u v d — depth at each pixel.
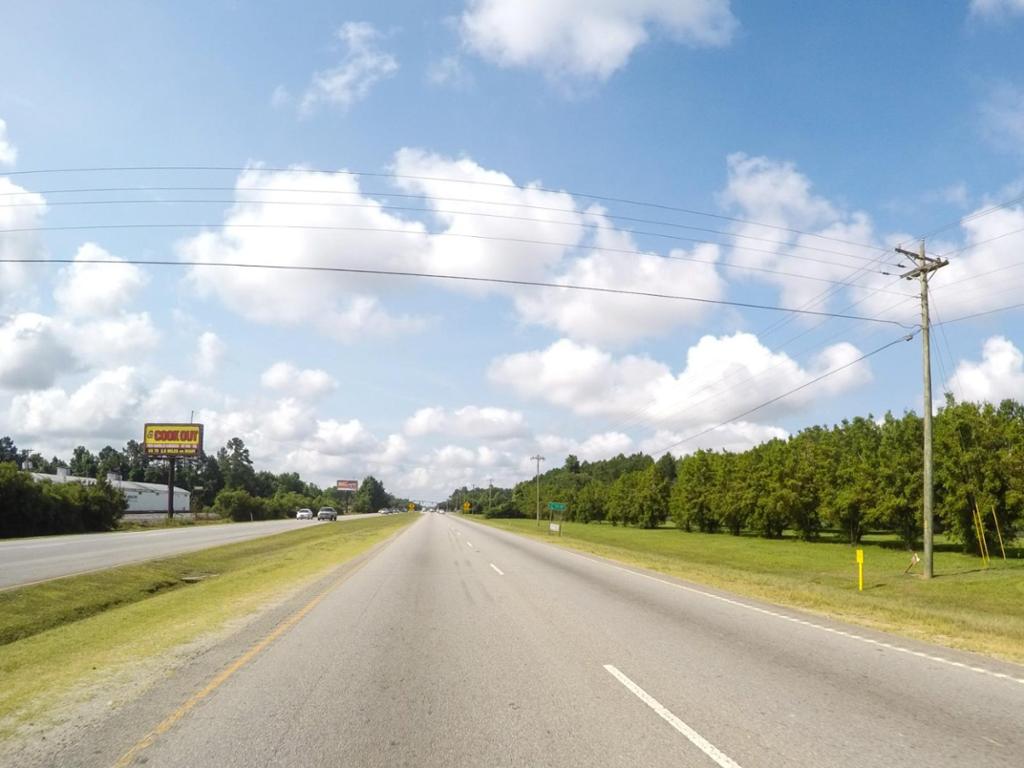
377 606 15.33
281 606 15.30
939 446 41.94
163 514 100.25
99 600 18.69
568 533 76.94
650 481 100.75
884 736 6.34
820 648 10.66
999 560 37.53
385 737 6.36
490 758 5.82
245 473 181.50
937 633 12.53
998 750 5.96
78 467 164.25
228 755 5.88
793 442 69.38
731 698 7.67
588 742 6.20
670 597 17.31
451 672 8.98
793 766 5.60
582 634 11.84
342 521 99.88
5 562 26.47
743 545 56.41
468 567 25.88
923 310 29.64
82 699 7.67
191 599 17.16
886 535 72.81
